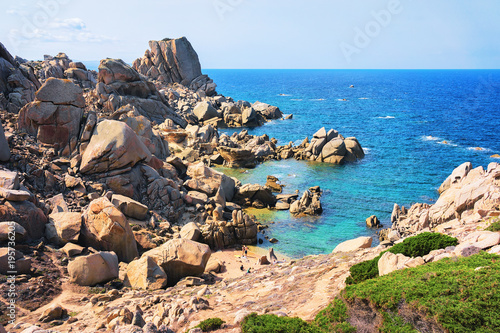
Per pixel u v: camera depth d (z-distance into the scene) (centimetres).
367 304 1341
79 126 5103
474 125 13638
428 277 1349
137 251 3703
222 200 5772
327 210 6162
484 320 1098
